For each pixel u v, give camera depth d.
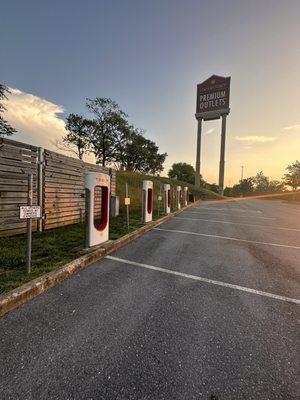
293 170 53.06
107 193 5.77
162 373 1.92
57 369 1.93
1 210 5.68
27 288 3.09
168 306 3.01
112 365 1.99
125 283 3.69
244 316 2.83
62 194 7.84
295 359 2.12
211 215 14.28
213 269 4.44
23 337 2.31
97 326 2.53
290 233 8.48
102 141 34.22
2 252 4.54
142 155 46.44
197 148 57.94
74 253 4.80
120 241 6.02
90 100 33.12
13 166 5.95
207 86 56.81
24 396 1.68
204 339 2.37
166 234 7.74
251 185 82.19
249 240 7.11
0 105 17.27
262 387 1.81
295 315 2.88
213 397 1.71
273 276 4.15
